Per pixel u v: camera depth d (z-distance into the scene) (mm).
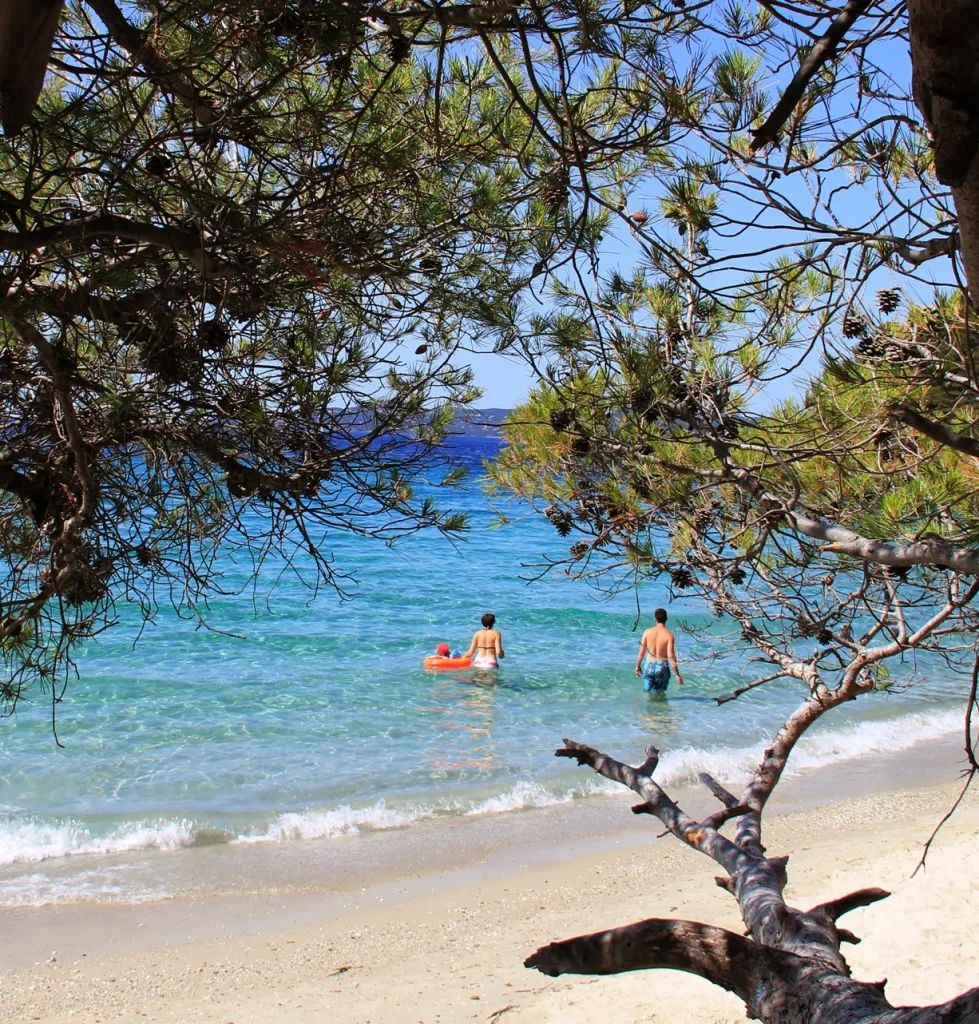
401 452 3883
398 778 12164
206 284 3070
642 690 16953
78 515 3041
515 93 2965
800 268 3229
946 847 9469
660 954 2445
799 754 13531
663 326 4422
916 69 1639
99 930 8078
